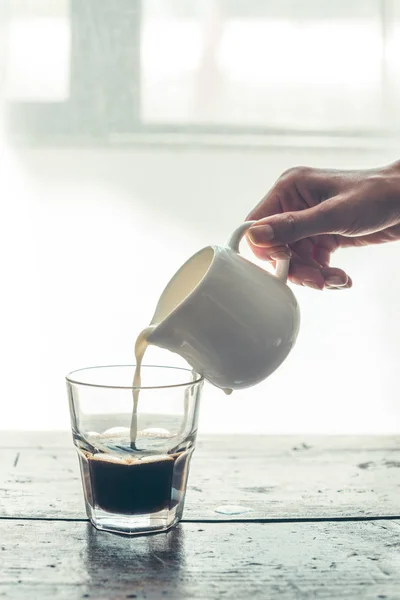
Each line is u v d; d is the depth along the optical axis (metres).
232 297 0.62
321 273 0.90
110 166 3.06
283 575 0.55
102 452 0.62
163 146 3.07
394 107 3.15
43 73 3.03
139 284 2.72
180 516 0.65
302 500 0.70
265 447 0.86
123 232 2.93
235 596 0.52
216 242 2.93
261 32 3.08
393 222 0.80
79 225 2.94
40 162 3.05
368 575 0.55
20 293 2.64
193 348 0.62
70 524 0.64
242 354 0.63
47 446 0.84
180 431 0.62
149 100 3.07
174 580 0.54
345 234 0.78
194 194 3.07
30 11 2.99
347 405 2.26
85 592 0.52
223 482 0.74
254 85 3.10
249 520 0.65
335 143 3.14
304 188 0.83
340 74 3.13
